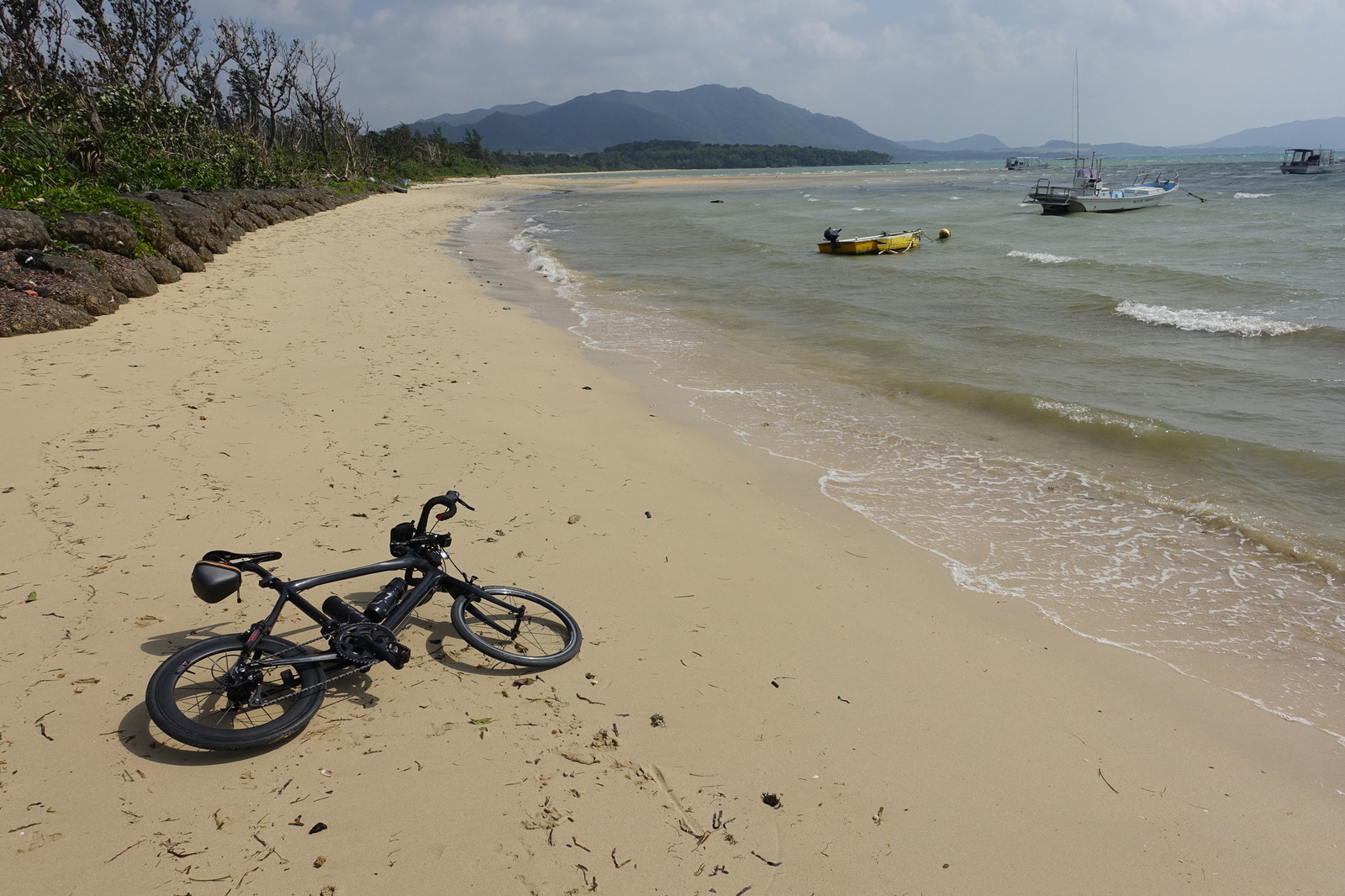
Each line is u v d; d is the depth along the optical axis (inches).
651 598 193.3
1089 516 263.4
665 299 651.5
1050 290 631.8
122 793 118.3
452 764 132.1
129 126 1119.6
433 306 546.0
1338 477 280.7
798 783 137.5
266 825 116.0
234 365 351.9
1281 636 199.3
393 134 3553.2
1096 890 121.3
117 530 195.3
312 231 1016.2
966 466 304.8
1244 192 1849.2
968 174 4672.7
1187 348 460.1
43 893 101.4
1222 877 126.0
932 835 128.9
